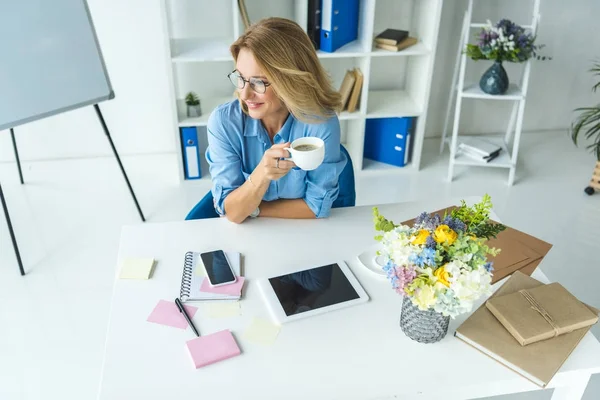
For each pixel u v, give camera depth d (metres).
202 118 3.31
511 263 1.70
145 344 1.41
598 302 2.59
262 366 1.36
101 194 3.33
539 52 3.78
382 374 1.34
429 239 1.26
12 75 2.54
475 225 1.33
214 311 1.52
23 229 3.03
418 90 3.47
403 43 3.28
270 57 1.60
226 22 3.38
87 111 3.53
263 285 1.60
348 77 3.36
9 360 2.27
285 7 3.35
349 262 1.70
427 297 1.26
